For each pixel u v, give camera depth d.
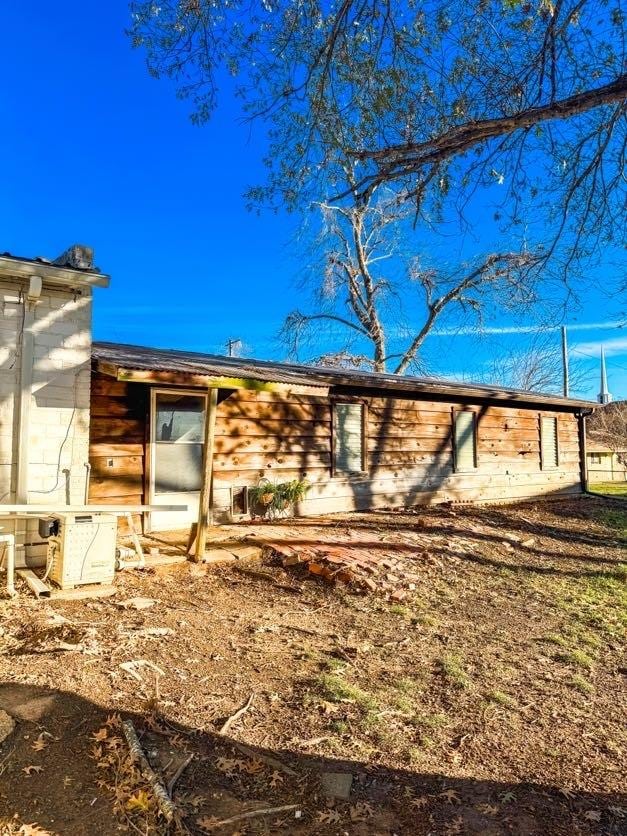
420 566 7.62
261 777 2.86
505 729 3.74
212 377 6.95
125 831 2.39
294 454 10.33
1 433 6.00
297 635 5.01
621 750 3.62
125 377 6.40
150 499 8.19
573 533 11.34
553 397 15.89
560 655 5.23
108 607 5.11
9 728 2.97
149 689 3.59
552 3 5.04
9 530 5.97
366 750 3.24
